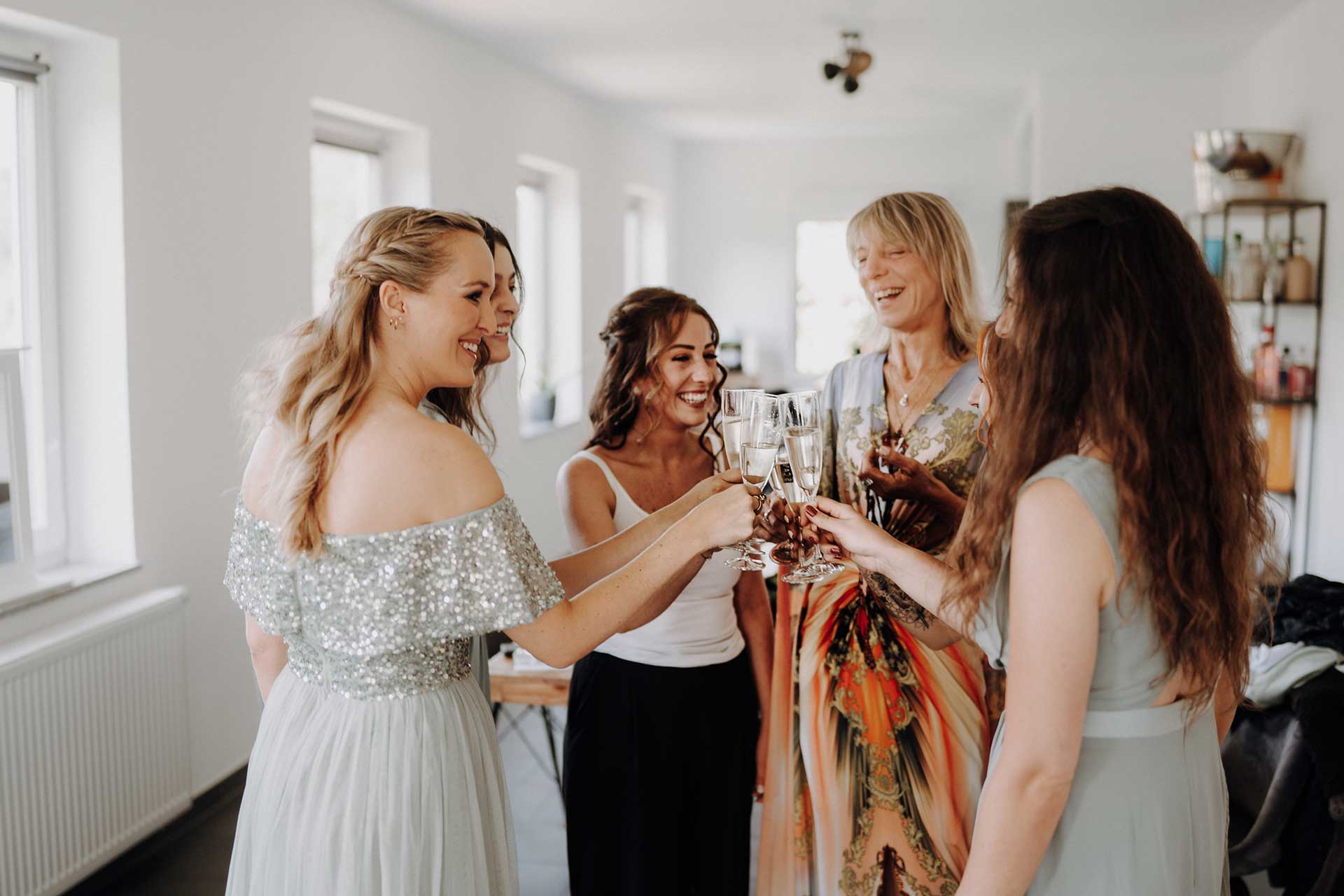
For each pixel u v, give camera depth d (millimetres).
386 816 1333
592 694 1932
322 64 3904
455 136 5027
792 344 9312
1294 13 4582
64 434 3029
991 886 1149
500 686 2834
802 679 1810
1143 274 1135
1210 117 5734
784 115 7598
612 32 4918
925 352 1871
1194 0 4383
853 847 1778
